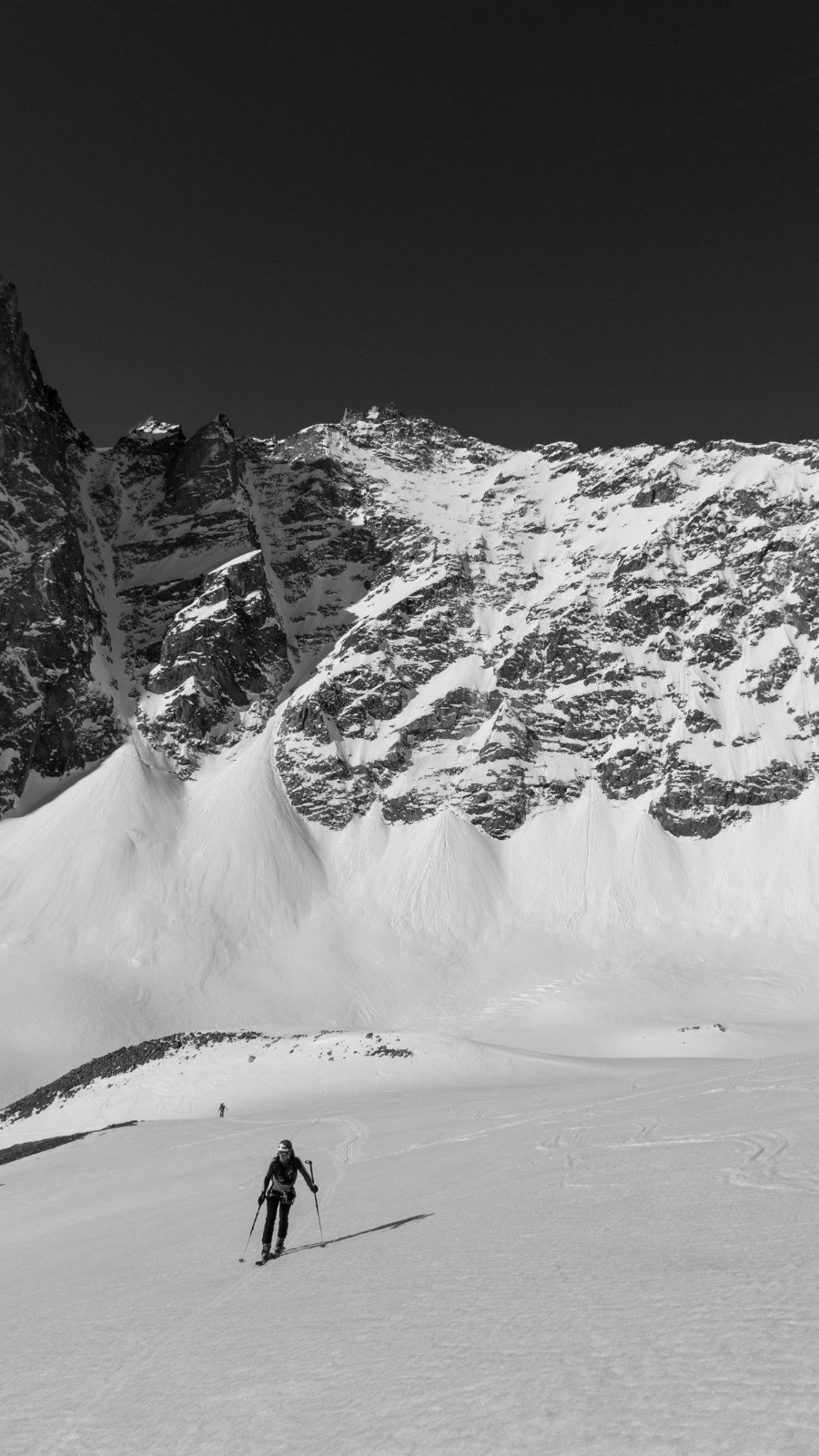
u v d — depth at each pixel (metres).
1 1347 13.56
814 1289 7.82
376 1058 80.75
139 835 173.50
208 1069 85.50
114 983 139.00
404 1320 9.90
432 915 163.25
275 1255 17.30
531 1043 117.06
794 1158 16.05
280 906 164.12
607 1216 14.09
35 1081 111.00
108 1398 9.47
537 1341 8.03
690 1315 7.82
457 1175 24.81
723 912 157.25
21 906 156.75
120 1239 28.02
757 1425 5.25
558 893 167.00
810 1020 118.50
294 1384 8.45
